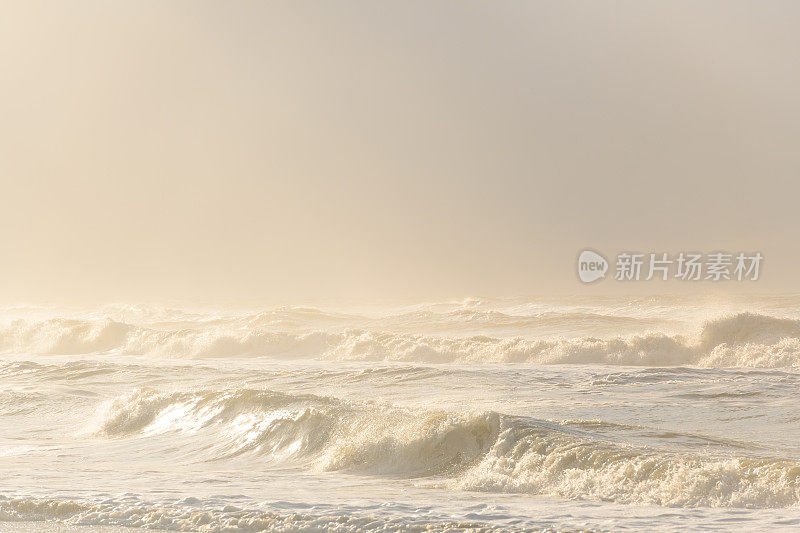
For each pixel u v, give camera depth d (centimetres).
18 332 12050
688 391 5400
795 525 1920
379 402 4519
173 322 14038
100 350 11181
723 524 1972
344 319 13850
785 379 5897
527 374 6675
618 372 6719
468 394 5538
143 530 2133
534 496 2641
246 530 2084
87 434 4822
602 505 2362
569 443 3052
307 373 6944
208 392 5069
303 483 3070
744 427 4059
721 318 8531
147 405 5084
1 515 2338
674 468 2608
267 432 4116
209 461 3844
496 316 13200
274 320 13688
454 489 2869
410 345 9462
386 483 3056
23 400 5950
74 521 2245
